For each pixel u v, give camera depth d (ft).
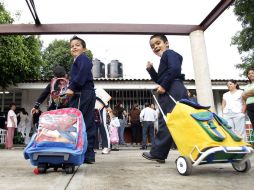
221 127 8.84
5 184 7.17
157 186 6.97
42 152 8.51
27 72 37.06
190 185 7.10
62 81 11.53
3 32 17.83
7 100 41.42
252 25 38.91
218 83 38.40
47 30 17.98
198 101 18.62
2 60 34.01
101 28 18.25
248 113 16.61
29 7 16.07
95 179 7.88
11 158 15.30
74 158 8.52
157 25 18.67
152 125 29.27
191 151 8.51
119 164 11.50
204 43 18.76
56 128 8.84
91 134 11.40
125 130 39.81
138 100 40.45
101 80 36.94
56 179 7.83
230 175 8.63
